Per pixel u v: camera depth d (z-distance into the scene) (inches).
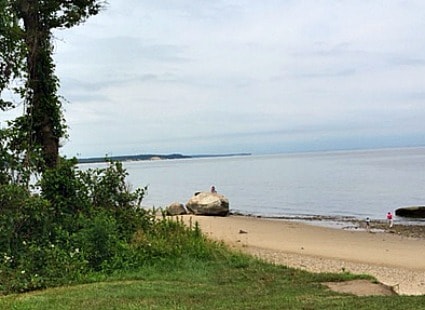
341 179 2783.0
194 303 341.7
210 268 491.8
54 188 549.0
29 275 428.1
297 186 2412.6
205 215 1258.6
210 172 4623.5
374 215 1396.4
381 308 321.7
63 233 502.9
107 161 695.1
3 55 552.4
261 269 501.4
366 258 751.1
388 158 6840.6
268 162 7583.7
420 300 347.3
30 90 609.0
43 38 639.1
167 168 6491.1
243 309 322.0
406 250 831.7
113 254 486.6
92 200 594.9
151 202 1815.9
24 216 488.4
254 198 1905.8
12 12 576.1
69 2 657.0
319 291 407.8
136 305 331.9
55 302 339.9
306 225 1161.4
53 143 642.2
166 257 508.4
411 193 1961.1
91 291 375.6
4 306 328.5
